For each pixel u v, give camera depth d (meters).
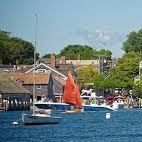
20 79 195.12
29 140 95.19
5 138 98.00
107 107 183.75
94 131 111.12
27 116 122.19
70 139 96.94
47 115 125.12
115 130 113.88
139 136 102.38
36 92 195.50
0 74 195.75
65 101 166.75
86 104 185.38
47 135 102.94
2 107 170.25
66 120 139.50
